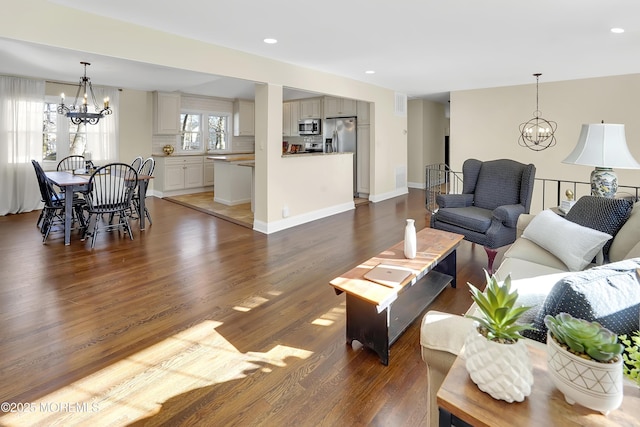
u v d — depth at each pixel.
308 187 5.47
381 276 2.14
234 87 7.67
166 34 3.49
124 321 2.44
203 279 3.20
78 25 2.95
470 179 4.19
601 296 1.03
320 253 3.95
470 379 0.96
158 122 7.55
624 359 0.95
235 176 6.72
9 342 2.17
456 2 2.83
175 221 5.51
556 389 0.91
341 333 2.32
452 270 3.04
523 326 0.92
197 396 1.74
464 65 4.95
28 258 3.71
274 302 2.75
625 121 5.68
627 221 2.22
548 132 6.36
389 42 3.84
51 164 6.38
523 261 2.38
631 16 3.13
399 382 1.84
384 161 7.29
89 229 4.90
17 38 2.66
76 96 5.85
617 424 0.80
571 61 4.75
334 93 5.62
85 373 1.89
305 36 3.64
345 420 1.59
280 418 1.60
